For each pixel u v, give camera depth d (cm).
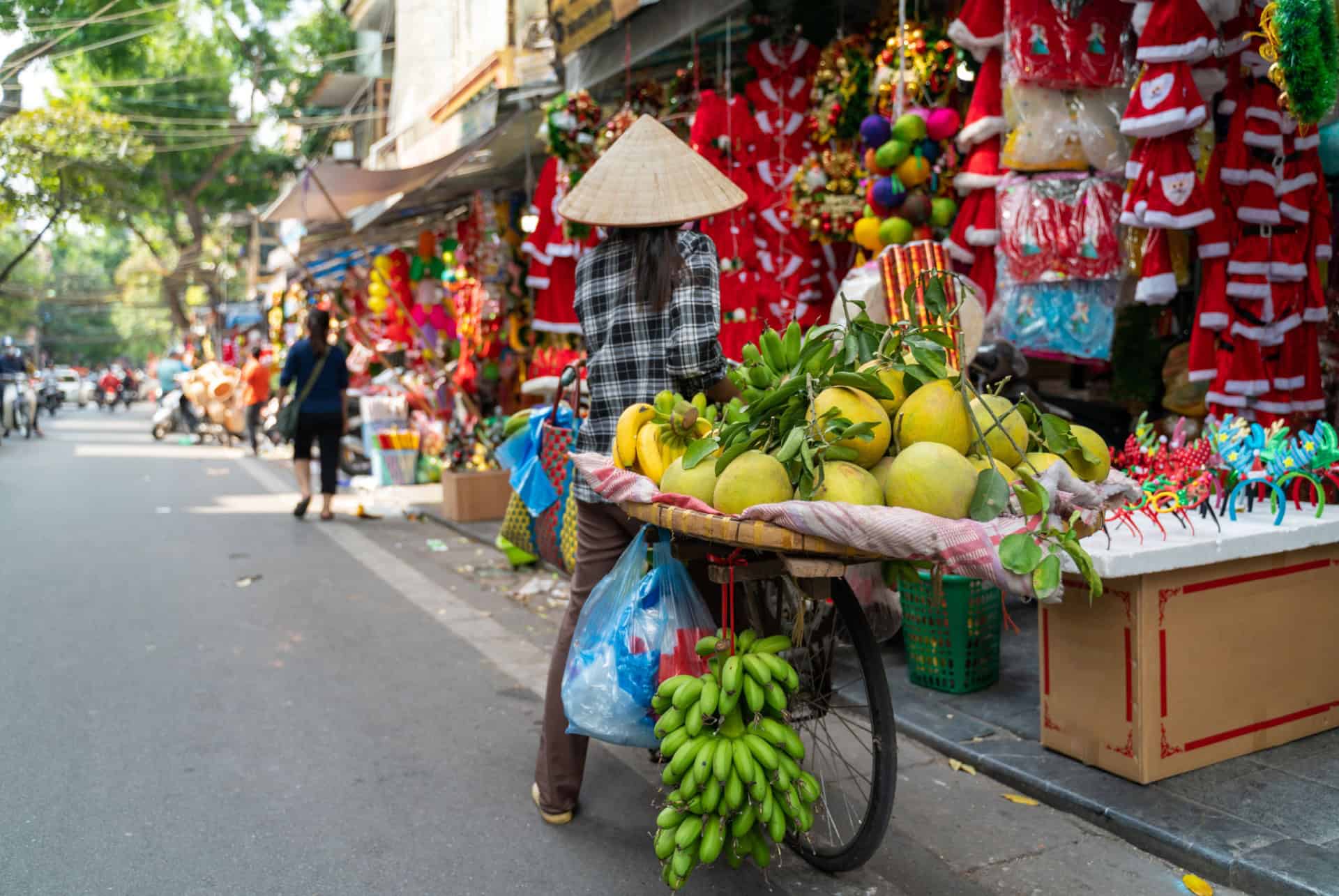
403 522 905
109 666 463
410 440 1126
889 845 292
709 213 285
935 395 235
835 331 255
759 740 236
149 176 2412
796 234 606
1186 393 455
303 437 907
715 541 238
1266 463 340
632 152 291
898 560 240
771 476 227
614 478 259
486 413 1056
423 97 1337
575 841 296
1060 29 427
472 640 514
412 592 622
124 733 380
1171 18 375
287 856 286
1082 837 296
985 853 287
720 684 240
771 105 604
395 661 477
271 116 2331
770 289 604
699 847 235
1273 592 333
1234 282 400
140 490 1143
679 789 237
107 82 2091
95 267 6969
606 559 298
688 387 291
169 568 690
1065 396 548
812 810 286
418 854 287
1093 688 323
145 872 276
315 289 1536
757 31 608
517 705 418
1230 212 407
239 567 696
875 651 260
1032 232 446
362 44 1942
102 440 2059
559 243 668
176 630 528
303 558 730
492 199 961
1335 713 353
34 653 481
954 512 216
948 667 404
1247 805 296
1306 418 430
